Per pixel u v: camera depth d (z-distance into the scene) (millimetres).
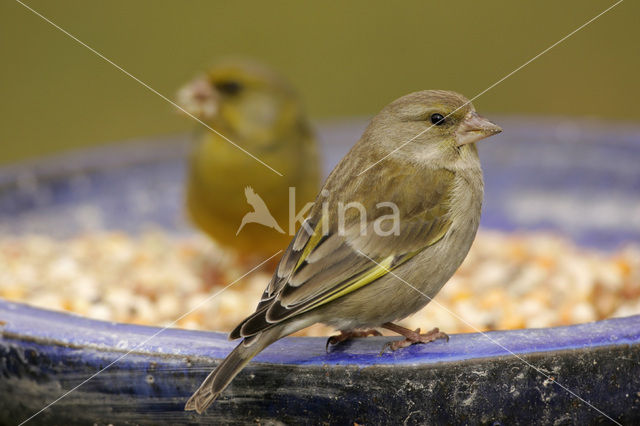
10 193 12180
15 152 19281
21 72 20703
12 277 10445
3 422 7641
